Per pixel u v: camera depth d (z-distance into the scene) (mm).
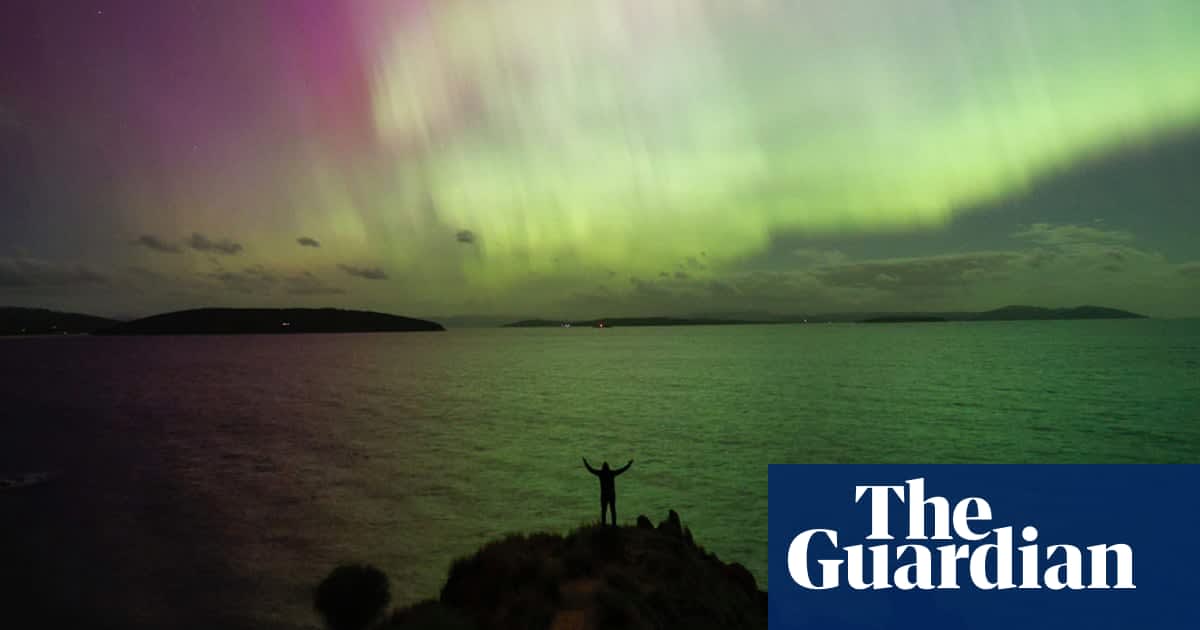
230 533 41844
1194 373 173500
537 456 69438
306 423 97562
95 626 28203
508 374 194125
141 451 74875
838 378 169500
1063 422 92688
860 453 70500
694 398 127500
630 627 12062
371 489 54781
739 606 17672
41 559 36938
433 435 85000
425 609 12273
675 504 48656
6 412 112500
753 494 52000
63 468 65312
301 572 34500
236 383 168750
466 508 48094
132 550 38562
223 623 28297
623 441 78625
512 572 14031
